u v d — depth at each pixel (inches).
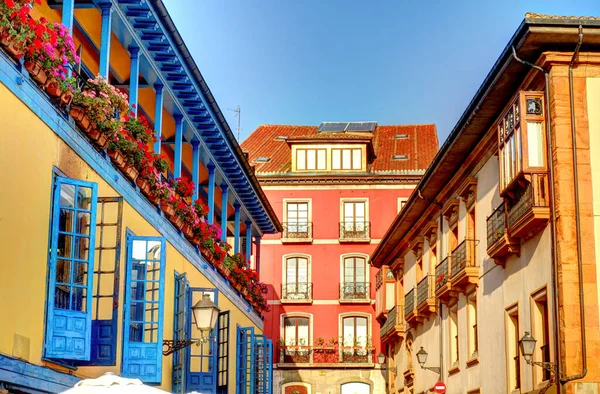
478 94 891.4
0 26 468.4
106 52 701.9
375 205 2082.9
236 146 1114.7
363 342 2023.9
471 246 1041.5
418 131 2330.2
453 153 1053.8
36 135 532.1
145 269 700.7
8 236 497.0
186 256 918.4
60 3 716.7
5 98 489.1
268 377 1337.4
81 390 464.4
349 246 2066.9
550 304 781.9
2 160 488.4
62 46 547.2
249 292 1270.9
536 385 808.3
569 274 753.6
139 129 710.5
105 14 706.8
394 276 1596.9
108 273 617.6
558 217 765.9
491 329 968.3
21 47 494.0
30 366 519.8
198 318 724.0
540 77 810.2
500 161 867.4
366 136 2100.1
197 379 894.4
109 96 634.8
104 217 648.4
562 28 751.7
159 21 774.5
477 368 1024.9
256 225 1456.7
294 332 2038.6
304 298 2039.9
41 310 537.0
